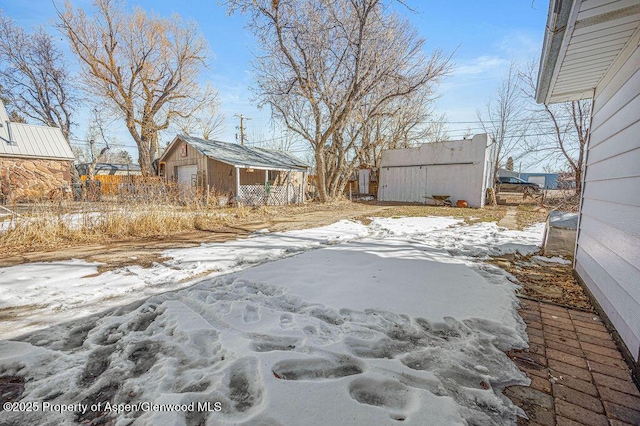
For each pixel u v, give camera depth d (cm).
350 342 189
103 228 560
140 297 270
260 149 1638
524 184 2092
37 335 203
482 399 141
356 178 2053
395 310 238
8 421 128
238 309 237
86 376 159
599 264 249
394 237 561
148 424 122
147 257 407
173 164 1417
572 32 206
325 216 925
